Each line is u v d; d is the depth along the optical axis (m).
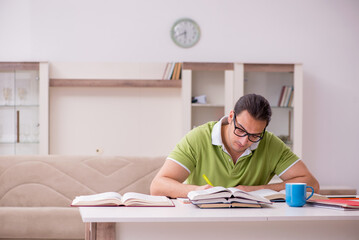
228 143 2.22
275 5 5.61
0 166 3.58
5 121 5.07
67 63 5.24
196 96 5.25
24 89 5.09
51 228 3.16
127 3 5.44
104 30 5.41
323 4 5.67
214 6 5.53
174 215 1.55
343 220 1.66
